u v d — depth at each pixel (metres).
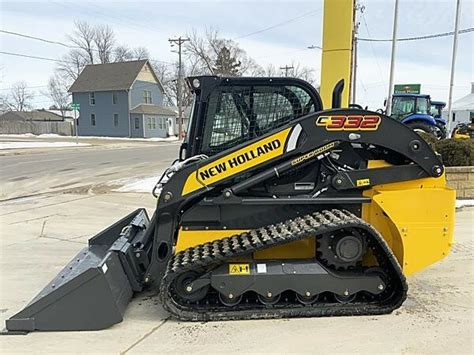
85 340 3.13
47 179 12.23
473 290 4.00
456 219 6.72
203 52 49.88
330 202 3.66
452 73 18.73
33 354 2.95
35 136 48.31
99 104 50.16
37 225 6.74
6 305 3.80
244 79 3.73
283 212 3.71
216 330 3.26
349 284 3.43
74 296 3.28
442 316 3.46
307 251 3.62
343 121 3.56
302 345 3.02
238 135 3.81
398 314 3.49
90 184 11.17
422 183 3.70
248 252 3.37
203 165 3.51
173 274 3.30
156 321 3.43
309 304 3.47
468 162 8.18
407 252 3.62
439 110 21.88
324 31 5.61
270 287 3.38
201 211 3.63
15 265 4.85
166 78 64.12
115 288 3.42
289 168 3.58
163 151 25.03
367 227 3.37
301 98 3.80
